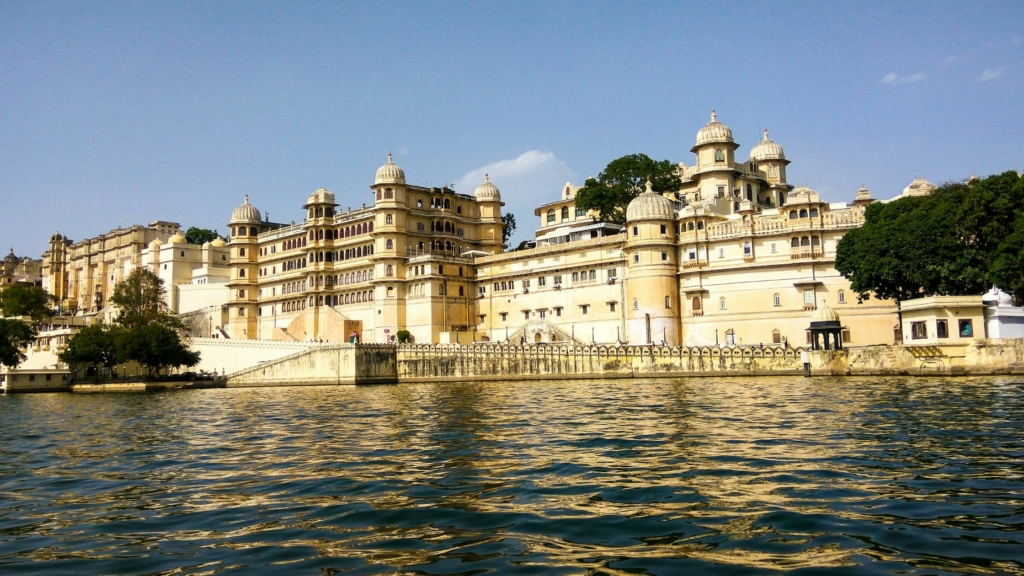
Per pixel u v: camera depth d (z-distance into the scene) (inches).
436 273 4340.6
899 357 2810.0
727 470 918.4
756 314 3577.8
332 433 1398.9
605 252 3951.8
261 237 5300.2
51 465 1126.4
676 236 3818.9
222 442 1327.5
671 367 3169.3
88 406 2506.2
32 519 764.0
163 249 5895.7
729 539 634.2
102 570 588.4
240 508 782.5
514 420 1530.5
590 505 757.9
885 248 2940.5
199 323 5374.0
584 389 2529.5
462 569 569.3
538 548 618.8
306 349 3491.6
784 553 595.2
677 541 631.8
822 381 2642.7
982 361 2664.9
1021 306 2925.7
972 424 1284.4
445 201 4805.6
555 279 4153.5
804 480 852.0
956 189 3105.3
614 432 1291.8
